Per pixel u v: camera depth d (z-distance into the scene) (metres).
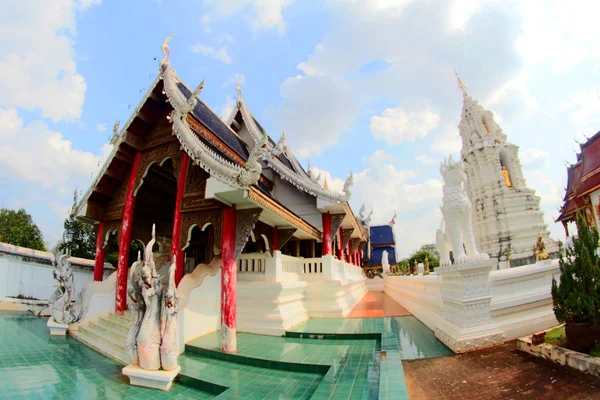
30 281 19.81
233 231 9.46
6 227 26.52
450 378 5.51
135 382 6.99
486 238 20.77
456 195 8.14
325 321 12.48
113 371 7.91
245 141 17.95
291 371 7.29
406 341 8.60
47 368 8.04
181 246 10.01
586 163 22.06
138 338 7.20
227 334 8.52
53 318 12.29
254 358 7.79
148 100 12.15
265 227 12.73
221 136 13.20
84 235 29.58
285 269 14.09
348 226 22.38
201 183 10.03
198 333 9.93
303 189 16.03
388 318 12.86
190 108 9.75
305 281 14.33
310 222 16.88
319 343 9.36
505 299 7.60
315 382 6.54
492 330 7.22
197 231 17.42
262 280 12.63
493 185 21.17
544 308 7.77
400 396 4.73
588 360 4.98
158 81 11.88
